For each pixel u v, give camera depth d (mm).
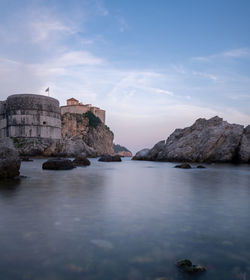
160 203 6836
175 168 24172
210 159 36094
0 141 13266
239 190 9469
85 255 3355
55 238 3975
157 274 2896
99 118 132125
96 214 5527
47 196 7777
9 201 6934
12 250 3488
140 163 35688
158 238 4051
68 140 74875
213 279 2828
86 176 14812
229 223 4949
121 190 9266
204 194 8477
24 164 29359
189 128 43844
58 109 72812
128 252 3480
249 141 34688
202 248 3676
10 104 65312
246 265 3172
